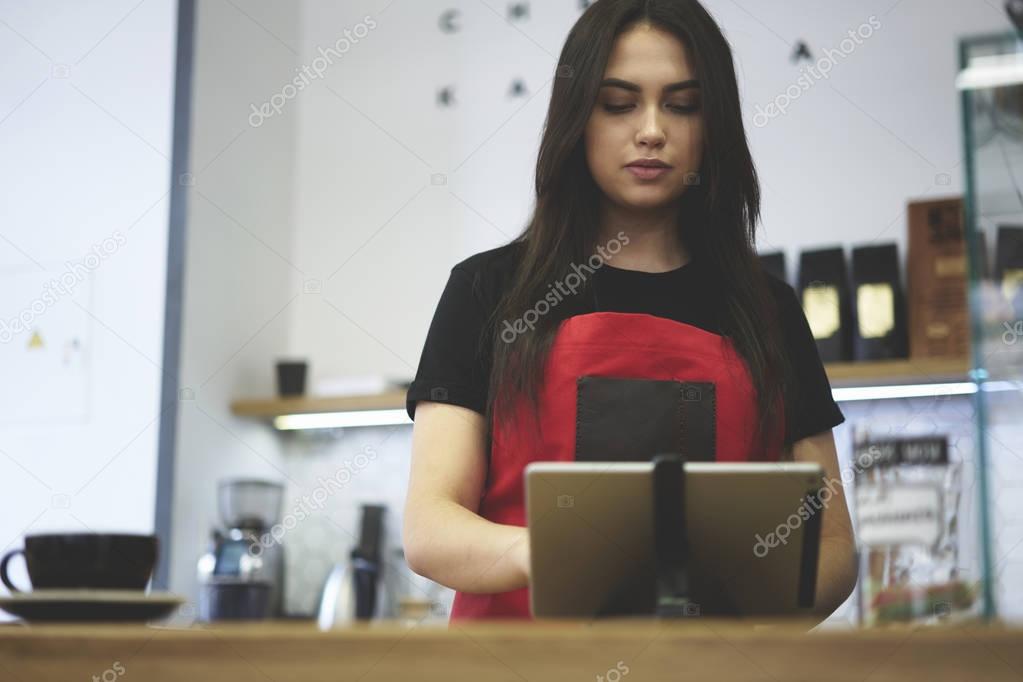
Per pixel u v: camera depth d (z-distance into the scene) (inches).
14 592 59.9
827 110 162.4
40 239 169.9
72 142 171.3
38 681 45.2
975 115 74.7
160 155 167.9
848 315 151.2
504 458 72.2
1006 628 38.9
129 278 166.4
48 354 166.9
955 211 151.0
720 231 78.0
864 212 159.0
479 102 182.9
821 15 164.6
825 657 39.6
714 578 57.7
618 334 72.3
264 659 43.2
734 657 40.2
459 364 74.2
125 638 44.8
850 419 155.6
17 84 174.6
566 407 71.0
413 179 183.5
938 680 38.9
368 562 164.4
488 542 62.9
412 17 187.5
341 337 182.7
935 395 152.3
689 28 75.6
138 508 160.2
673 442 70.6
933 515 130.1
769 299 78.0
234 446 171.0
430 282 180.9
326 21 190.7
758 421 73.7
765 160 163.0
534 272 75.7
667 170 75.0
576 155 77.3
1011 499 131.7
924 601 127.4
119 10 172.6
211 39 172.6
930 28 160.9
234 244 174.2
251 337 176.4
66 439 164.4
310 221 186.5
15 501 164.4
